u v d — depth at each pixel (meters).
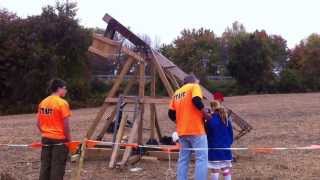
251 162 12.38
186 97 8.79
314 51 74.06
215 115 8.95
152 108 13.38
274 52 72.06
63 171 8.70
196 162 8.73
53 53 44.94
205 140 8.75
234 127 16.34
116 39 13.06
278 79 68.38
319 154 13.45
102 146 12.97
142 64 12.88
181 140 8.92
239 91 65.62
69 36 46.44
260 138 17.17
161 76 12.78
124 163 11.52
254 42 66.94
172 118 9.19
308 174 10.80
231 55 67.75
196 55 73.31
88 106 47.00
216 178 8.87
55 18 46.28
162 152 12.48
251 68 66.38
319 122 22.50
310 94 59.06
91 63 54.28
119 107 12.65
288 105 36.88
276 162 12.31
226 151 8.85
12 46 44.09
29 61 43.97
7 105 43.34
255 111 31.47
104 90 53.00
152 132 13.55
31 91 44.03
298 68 75.88
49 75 44.09
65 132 8.62
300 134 18.20
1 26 44.91
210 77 70.38
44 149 8.71
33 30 45.66
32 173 11.16
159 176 10.72
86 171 11.19
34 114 40.25
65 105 8.66
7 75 44.09
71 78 47.38
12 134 20.66
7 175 10.44
